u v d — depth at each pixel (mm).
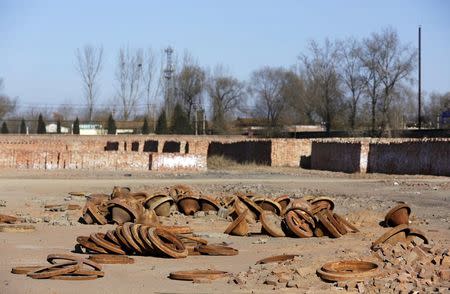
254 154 58938
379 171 47156
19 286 11375
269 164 55750
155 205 21984
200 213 22797
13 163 48312
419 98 65000
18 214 23188
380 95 70875
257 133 78938
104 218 20531
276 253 14961
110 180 38844
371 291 10359
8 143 61500
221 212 22453
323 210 18281
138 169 48750
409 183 36469
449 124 68188
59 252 15117
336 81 78062
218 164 56250
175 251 14242
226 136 72312
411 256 12242
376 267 11523
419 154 44312
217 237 17797
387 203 26609
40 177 41188
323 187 34625
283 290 10766
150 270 12898
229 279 11766
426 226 19703
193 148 65375
